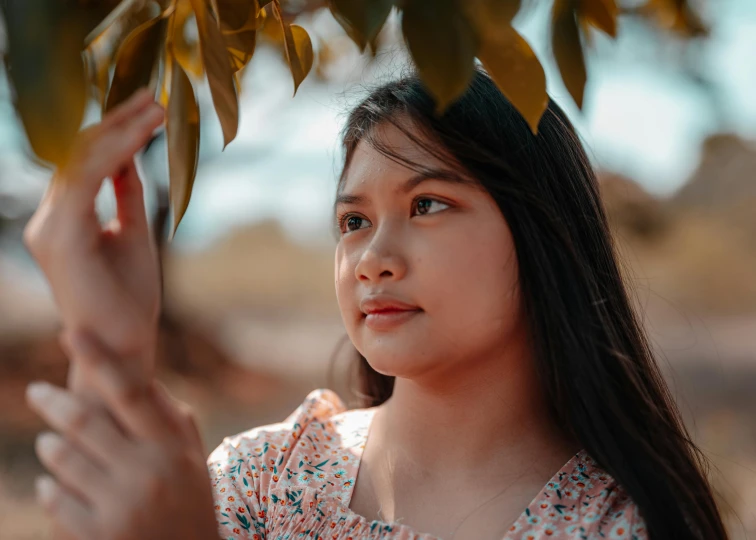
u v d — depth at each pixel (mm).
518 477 802
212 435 4516
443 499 799
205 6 593
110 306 505
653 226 6168
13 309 6734
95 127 528
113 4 611
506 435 818
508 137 805
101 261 516
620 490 794
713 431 4230
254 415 5191
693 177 10250
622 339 901
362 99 864
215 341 6324
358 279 774
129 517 500
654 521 748
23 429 4371
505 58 506
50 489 521
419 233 756
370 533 787
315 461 897
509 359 816
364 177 784
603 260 912
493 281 773
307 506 835
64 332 517
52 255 511
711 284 9984
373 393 1133
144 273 546
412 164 759
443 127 770
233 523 852
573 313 810
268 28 929
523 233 793
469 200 766
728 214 10039
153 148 2373
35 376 5355
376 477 848
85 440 510
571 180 883
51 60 420
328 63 1824
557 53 536
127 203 558
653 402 884
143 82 607
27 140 422
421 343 747
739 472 3438
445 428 819
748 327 9047
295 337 9156
